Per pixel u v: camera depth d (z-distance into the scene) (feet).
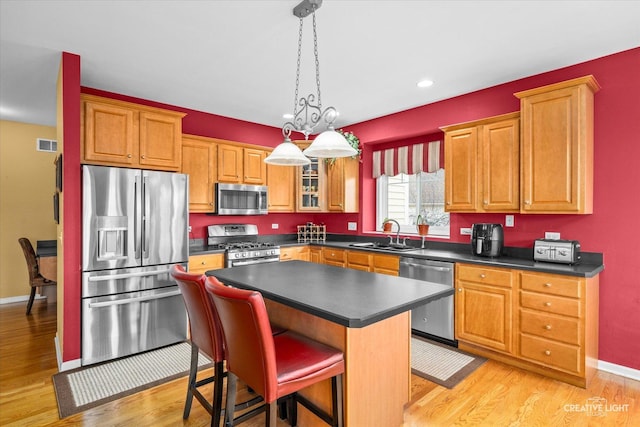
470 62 9.48
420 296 5.82
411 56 9.15
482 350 9.93
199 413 7.20
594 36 8.04
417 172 14.28
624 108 8.71
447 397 7.72
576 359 8.06
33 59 9.32
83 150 9.62
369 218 16.33
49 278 14.12
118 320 9.86
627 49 8.66
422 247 13.25
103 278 9.55
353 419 5.56
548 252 9.27
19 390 8.04
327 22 7.51
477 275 9.86
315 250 15.60
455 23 7.53
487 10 7.04
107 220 9.64
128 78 10.71
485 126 10.55
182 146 12.88
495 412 7.14
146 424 6.82
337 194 16.10
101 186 9.53
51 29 7.80
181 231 11.14
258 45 8.60
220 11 7.11
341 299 5.62
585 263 9.18
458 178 11.23
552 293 8.42
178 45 8.59
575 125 8.63
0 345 10.69
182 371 9.10
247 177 14.69
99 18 7.36
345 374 5.51
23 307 14.85
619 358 8.76
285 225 17.38
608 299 8.95
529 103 9.38
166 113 11.11
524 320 8.90
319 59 9.34
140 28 7.78
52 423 6.82
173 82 11.03
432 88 11.51
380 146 15.83
